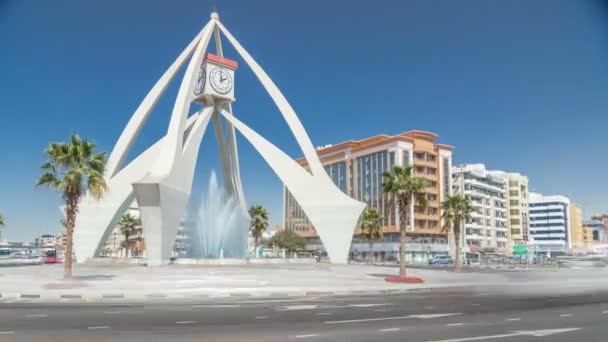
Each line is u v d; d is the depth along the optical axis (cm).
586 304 2192
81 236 5400
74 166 3169
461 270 6031
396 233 11000
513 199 14175
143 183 4462
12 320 1528
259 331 1327
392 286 3256
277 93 6159
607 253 15100
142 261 4906
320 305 2088
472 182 12412
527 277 4659
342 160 12650
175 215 4819
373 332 1317
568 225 16662
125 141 5572
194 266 4475
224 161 6525
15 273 3822
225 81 6156
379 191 11394
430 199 11469
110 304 2081
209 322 1508
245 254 6288
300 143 6031
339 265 5353
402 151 11088
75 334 1259
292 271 4291
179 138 5003
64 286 2741
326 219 5831
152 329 1353
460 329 1380
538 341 1186
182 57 5862
